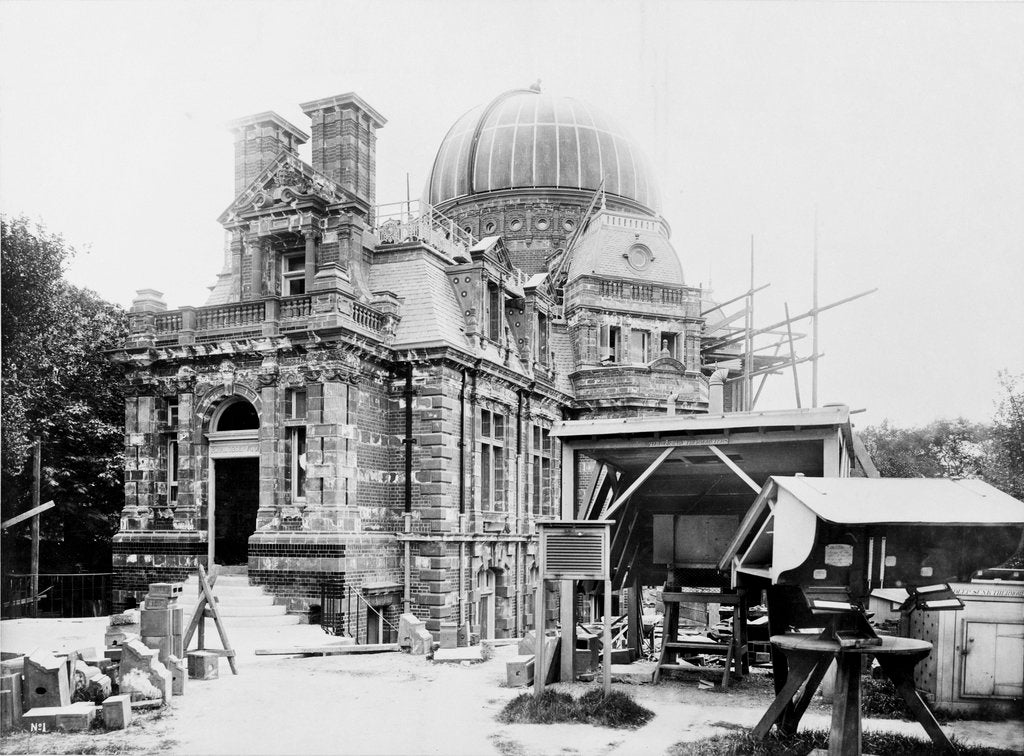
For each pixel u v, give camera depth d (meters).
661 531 16.98
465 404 29.00
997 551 10.84
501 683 16.06
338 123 30.20
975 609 12.99
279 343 25.95
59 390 30.80
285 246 29.41
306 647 19.98
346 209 28.98
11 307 26.12
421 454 27.58
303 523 25.44
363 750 11.71
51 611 31.28
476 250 31.17
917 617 13.86
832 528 10.73
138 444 28.27
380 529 27.12
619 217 43.03
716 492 18.47
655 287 41.28
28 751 11.91
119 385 32.69
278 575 25.19
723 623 24.98
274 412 26.20
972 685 12.86
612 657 18.22
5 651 17.39
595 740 11.99
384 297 28.44
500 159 48.34
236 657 19.17
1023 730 12.22
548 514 36.53
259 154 30.92
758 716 13.24
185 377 27.64
